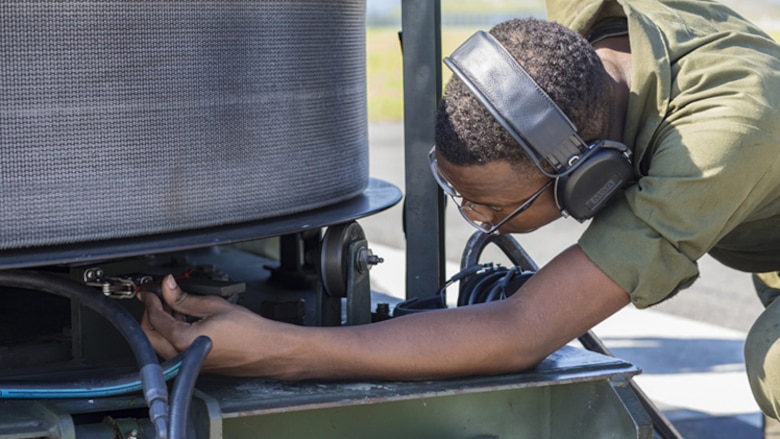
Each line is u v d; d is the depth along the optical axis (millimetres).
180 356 1562
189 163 1745
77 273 1789
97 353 1805
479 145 1742
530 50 1746
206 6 1729
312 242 2623
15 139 1591
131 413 1655
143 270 1912
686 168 1751
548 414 1893
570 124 1701
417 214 2258
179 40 1705
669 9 2074
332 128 2006
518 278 2074
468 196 1852
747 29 2113
